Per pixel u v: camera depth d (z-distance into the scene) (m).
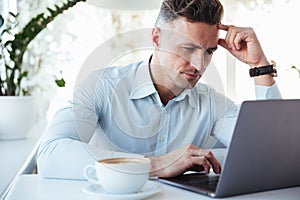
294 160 0.95
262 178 0.92
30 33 2.09
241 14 2.90
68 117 1.21
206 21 1.26
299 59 2.96
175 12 1.27
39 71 2.39
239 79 2.75
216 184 0.98
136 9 1.80
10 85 2.07
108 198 0.87
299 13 2.95
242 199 0.89
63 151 1.09
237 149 0.84
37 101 2.35
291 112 0.87
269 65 1.84
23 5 2.37
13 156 1.57
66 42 2.44
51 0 2.40
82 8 2.44
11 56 2.06
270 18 2.94
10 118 1.97
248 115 0.81
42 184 1.03
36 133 2.21
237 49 1.84
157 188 0.94
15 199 0.89
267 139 0.86
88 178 0.95
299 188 1.00
